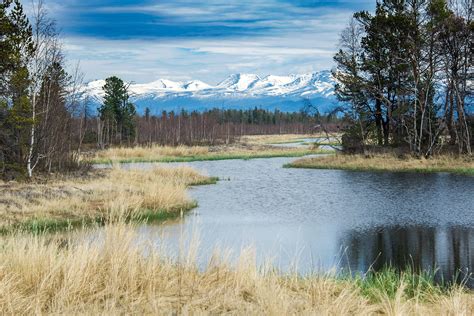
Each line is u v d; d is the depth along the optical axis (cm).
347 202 2256
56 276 651
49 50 2609
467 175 3112
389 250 1363
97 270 688
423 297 802
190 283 686
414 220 1792
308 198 2411
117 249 740
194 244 820
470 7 3822
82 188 2131
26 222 1562
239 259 764
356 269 1165
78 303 591
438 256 1288
